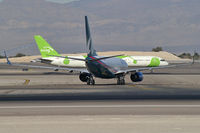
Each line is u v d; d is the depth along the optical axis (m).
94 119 63.47
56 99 97.25
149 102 89.44
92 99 97.06
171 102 89.31
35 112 72.69
